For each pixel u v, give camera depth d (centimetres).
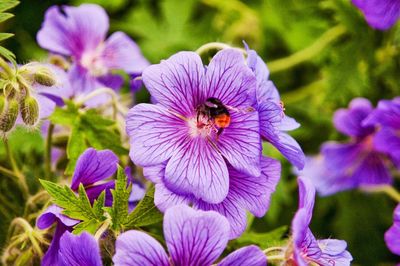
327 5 56
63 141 45
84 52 47
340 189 55
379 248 57
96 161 38
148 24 60
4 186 44
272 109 38
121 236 34
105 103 45
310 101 58
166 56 59
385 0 49
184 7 60
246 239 43
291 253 38
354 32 56
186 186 37
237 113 39
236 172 39
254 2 60
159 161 37
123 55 48
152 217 38
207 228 35
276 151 53
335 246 39
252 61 39
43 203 42
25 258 39
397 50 56
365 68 56
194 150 38
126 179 38
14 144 47
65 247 36
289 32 59
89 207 38
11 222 42
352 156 54
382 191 57
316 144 58
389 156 54
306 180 37
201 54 42
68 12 47
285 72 59
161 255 35
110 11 60
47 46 46
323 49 57
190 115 38
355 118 53
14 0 40
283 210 55
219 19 60
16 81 39
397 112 50
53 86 41
